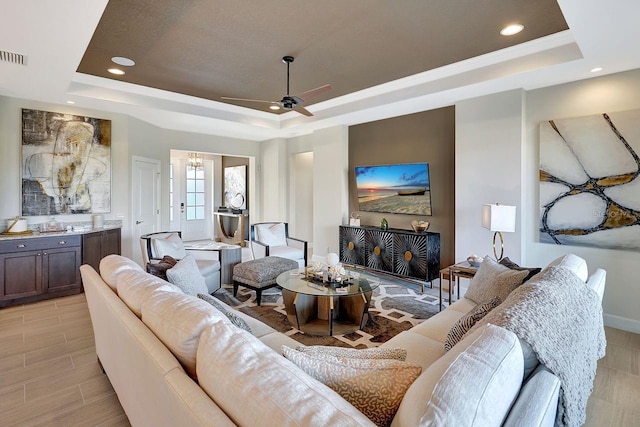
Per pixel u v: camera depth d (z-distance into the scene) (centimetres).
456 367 92
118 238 498
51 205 446
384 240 498
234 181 880
